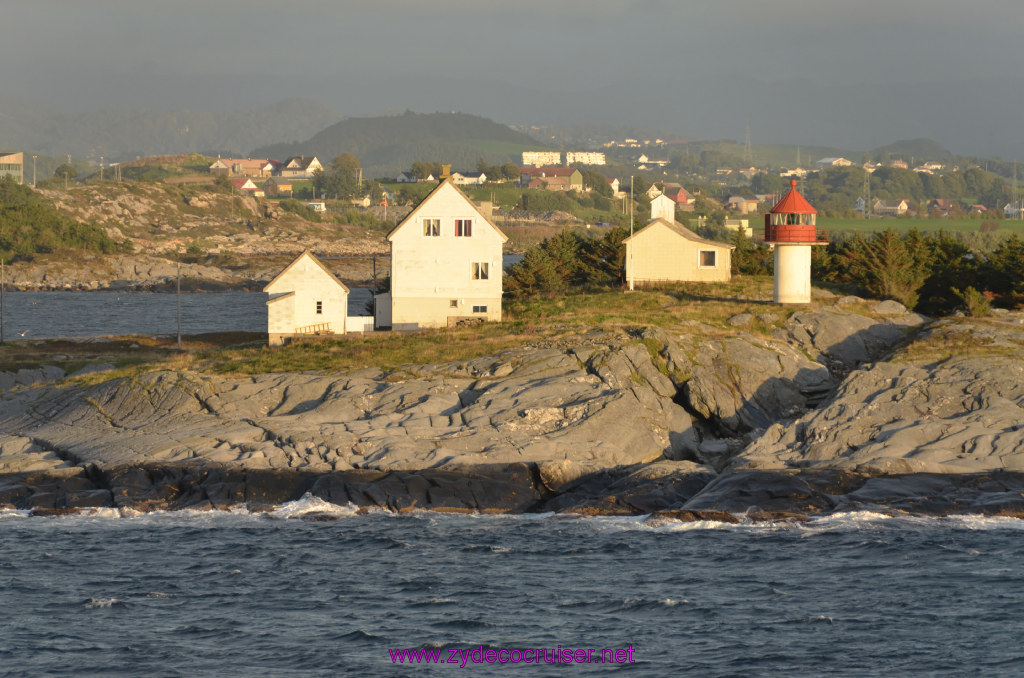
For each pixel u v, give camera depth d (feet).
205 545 583.17
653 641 451.12
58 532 607.37
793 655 432.25
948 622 460.55
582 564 548.72
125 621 479.00
